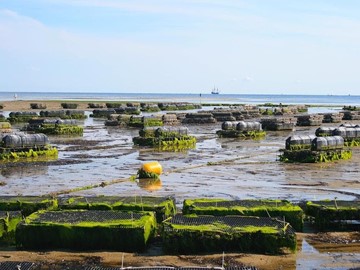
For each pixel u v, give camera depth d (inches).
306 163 1222.9
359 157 1322.6
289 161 1246.3
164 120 2444.6
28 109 3698.3
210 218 597.6
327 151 1264.8
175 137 1600.6
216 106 4490.7
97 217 589.9
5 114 3171.8
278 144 1633.9
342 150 1301.7
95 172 1092.5
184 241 544.7
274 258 530.0
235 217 603.2
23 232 561.6
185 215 609.9
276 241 540.4
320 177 1036.5
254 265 509.7
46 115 2807.6
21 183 964.6
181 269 466.6
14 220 601.3
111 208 643.5
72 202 669.9
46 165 1182.9
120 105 3885.3
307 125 2487.7
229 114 2746.1
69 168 1144.8
